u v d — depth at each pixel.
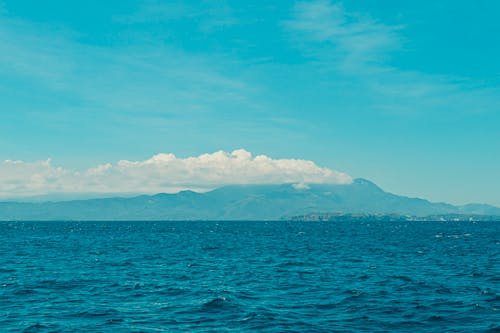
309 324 34.16
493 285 51.03
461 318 35.50
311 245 125.44
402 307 39.59
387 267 70.00
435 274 61.06
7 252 97.12
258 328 33.12
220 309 39.25
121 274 61.69
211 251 103.88
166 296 45.34
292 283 53.72
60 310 39.09
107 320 35.59
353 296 44.91
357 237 174.75
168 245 126.25
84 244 128.88
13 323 34.66
